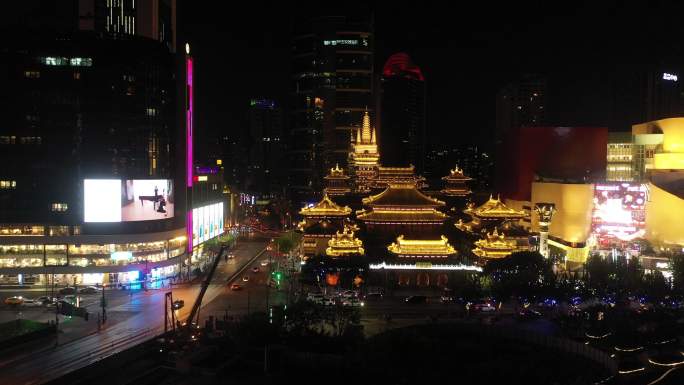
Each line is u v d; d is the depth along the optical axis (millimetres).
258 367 138250
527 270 199000
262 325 146875
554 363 142625
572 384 130000
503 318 178750
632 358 146750
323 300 178250
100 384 128500
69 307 183625
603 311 172375
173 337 152500
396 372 136375
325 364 134875
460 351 148500
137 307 195000
